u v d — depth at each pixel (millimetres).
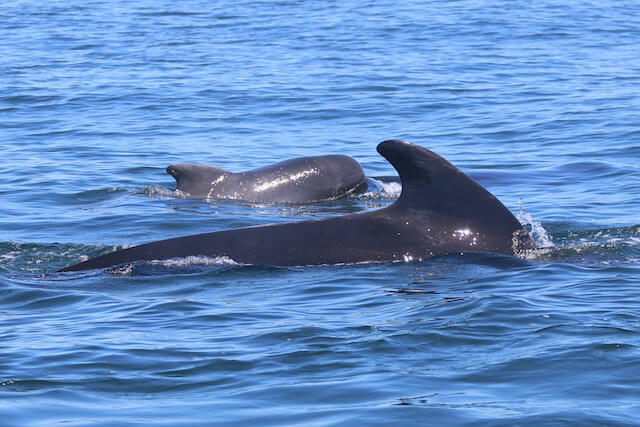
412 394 23406
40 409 22984
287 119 80375
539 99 85500
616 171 57562
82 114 83188
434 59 112250
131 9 173750
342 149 68938
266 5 176000
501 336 27391
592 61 108000
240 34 137875
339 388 23969
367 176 61438
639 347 25906
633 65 104000
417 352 26328
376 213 38875
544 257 37469
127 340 28281
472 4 172500
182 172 56375
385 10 165250
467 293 32375
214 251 38156
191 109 84750
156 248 38625
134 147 69750
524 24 143875
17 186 56969
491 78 98250
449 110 82250
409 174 38531
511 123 75562
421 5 172000
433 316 29531
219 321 30219
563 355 25469
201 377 25094
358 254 37344
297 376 24906
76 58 117688
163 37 136250
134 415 22578
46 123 79375
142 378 25094
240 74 103625
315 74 102750
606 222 45250
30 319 31391
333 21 150875
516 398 22984
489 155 64875
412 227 38000
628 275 34531
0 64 113125
